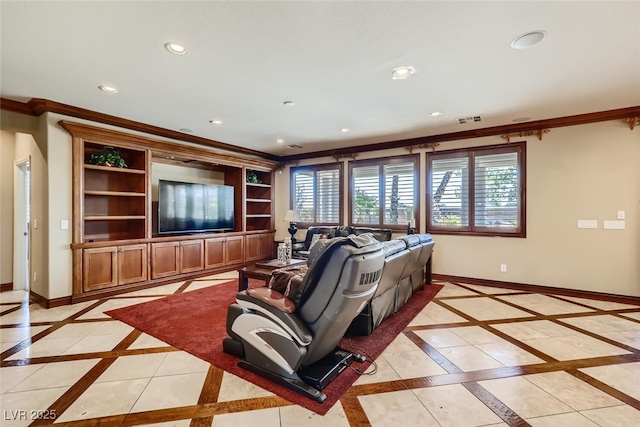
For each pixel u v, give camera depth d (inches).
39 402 73.8
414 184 215.3
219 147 229.8
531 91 130.0
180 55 99.3
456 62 104.7
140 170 179.8
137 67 107.4
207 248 216.7
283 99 138.6
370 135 204.8
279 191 282.2
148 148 182.2
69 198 150.9
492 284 188.9
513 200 183.5
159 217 194.7
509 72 112.0
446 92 130.9
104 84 121.9
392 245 115.5
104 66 106.6
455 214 200.8
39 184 150.6
